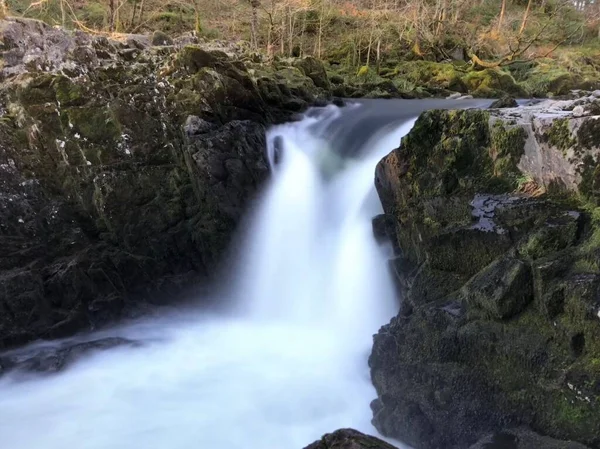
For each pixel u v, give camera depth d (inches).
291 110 482.0
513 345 182.7
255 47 769.6
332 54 939.3
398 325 238.8
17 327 320.2
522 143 226.5
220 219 377.4
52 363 299.7
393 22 943.7
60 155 380.5
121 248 377.1
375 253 312.8
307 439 236.4
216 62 416.2
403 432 207.8
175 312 371.6
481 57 933.2
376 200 332.8
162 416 255.6
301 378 283.9
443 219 246.7
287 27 948.0
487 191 233.8
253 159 385.1
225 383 284.4
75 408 264.8
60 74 385.1
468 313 202.8
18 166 368.5
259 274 374.6
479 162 247.8
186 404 265.7
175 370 299.9
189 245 386.9
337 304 336.5
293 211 378.3
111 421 252.7
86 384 286.5
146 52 444.5
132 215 382.9
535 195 215.0
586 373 160.1
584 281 168.2
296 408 258.1
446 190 251.1
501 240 210.4
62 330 329.1
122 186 382.0
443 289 229.6
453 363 203.0
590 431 156.6
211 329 355.6
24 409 263.0
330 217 360.8
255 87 437.1
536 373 175.2
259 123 420.5
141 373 297.1
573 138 198.2
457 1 985.5
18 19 419.8
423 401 204.8
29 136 373.4
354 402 258.1
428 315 215.8
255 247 377.4
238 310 378.3
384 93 661.9
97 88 390.6
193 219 387.2
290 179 394.0
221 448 232.5
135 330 351.9
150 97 397.7
